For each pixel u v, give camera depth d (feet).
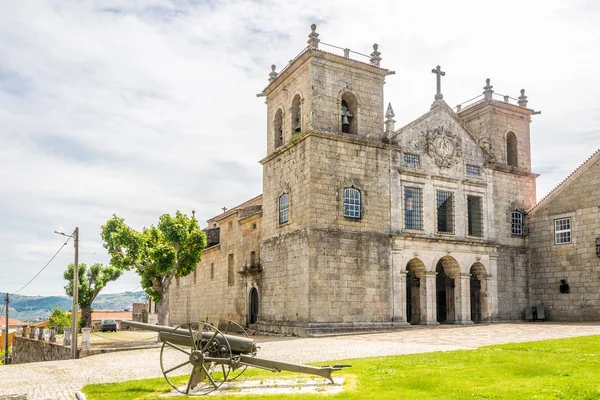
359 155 123.03
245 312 143.23
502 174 147.74
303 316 112.68
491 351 67.51
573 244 137.80
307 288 112.16
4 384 58.85
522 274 146.00
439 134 136.77
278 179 129.59
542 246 145.18
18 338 173.78
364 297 117.60
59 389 54.24
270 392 45.88
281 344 90.53
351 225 119.14
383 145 126.31
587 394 39.34
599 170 134.21
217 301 167.02
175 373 62.75
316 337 105.91
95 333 180.14
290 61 130.41
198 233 137.08
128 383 53.31
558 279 140.46
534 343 76.28
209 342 49.85
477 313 140.77
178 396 45.50
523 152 154.92
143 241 129.80
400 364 57.41
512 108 153.79
